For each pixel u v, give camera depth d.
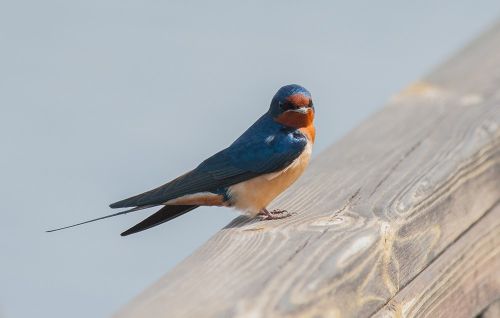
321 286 6.25
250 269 6.39
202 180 9.56
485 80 11.30
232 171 9.60
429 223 7.98
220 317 5.68
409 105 10.84
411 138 9.61
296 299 6.03
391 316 7.16
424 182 8.19
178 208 9.77
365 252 6.87
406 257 7.54
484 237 8.77
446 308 7.98
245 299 5.93
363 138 9.83
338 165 9.11
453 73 11.70
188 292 6.01
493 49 12.32
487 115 9.85
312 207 7.98
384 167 8.77
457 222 8.45
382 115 10.60
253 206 9.68
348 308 6.58
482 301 8.59
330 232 7.11
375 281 6.99
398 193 7.99
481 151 9.09
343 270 6.53
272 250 6.77
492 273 8.80
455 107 10.48
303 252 6.68
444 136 9.45
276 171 9.56
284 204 8.24
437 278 7.89
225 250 6.81
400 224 7.53
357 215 7.59
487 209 9.02
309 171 9.07
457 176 8.57
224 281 6.18
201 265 6.49
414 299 7.48
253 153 9.61
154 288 6.09
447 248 8.25
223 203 9.73
